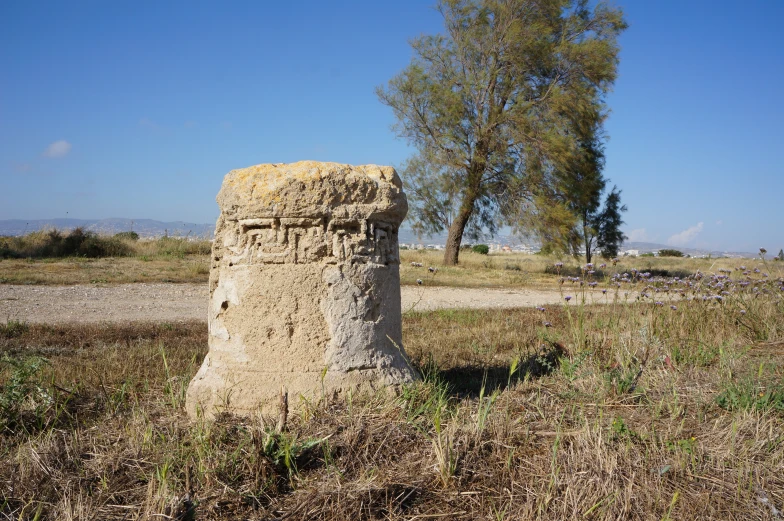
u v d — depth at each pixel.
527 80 25.52
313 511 3.31
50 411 4.72
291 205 4.50
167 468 3.59
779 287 8.55
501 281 21.55
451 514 3.35
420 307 13.55
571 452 3.78
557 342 6.45
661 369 5.56
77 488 3.60
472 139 25.75
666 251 45.53
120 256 22.00
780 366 5.58
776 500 3.42
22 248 21.41
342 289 4.55
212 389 4.59
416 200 26.83
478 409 4.30
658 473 3.61
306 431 4.02
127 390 5.44
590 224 30.50
